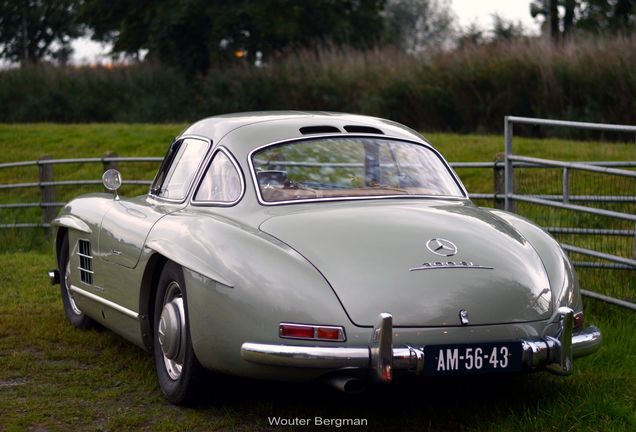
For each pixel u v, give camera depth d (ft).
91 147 57.88
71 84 88.79
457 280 12.55
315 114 16.61
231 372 12.96
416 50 76.64
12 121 86.22
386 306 12.15
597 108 57.26
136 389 15.61
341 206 14.23
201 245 13.50
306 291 12.26
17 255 32.19
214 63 94.22
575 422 13.12
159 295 14.92
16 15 145.38
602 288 21.49
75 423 13.87
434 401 14.57
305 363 12.05
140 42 98.63
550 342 12.76
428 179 15.65
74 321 20.21
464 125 65.77
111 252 16.72
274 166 14.83
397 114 68.44
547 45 65.10
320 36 98.22
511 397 14.62
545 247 14.10
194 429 13.48
